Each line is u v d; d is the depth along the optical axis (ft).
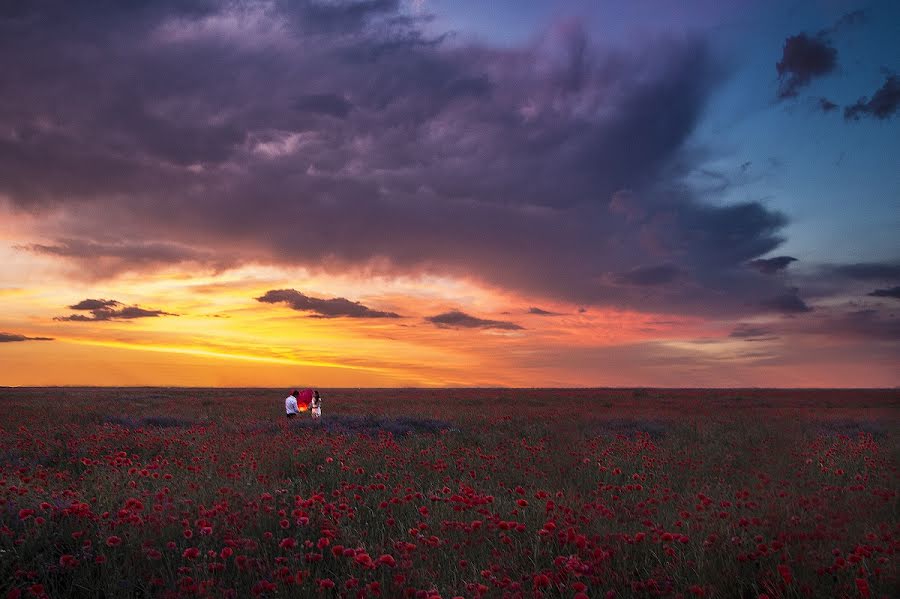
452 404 111.34
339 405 108.37
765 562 16.87
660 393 183.73
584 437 52.60
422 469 34.27
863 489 27.40
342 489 25.32
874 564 16.17
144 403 105.40
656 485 31.35
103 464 33.27
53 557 17.48
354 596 14.89
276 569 15.93
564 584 15.64
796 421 69.97
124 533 18.54
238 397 136.87
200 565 16.02
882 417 77.15
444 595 15.39
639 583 15.57
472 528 19.08
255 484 27.99
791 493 26.13
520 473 35.06
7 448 38.81
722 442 52.54
